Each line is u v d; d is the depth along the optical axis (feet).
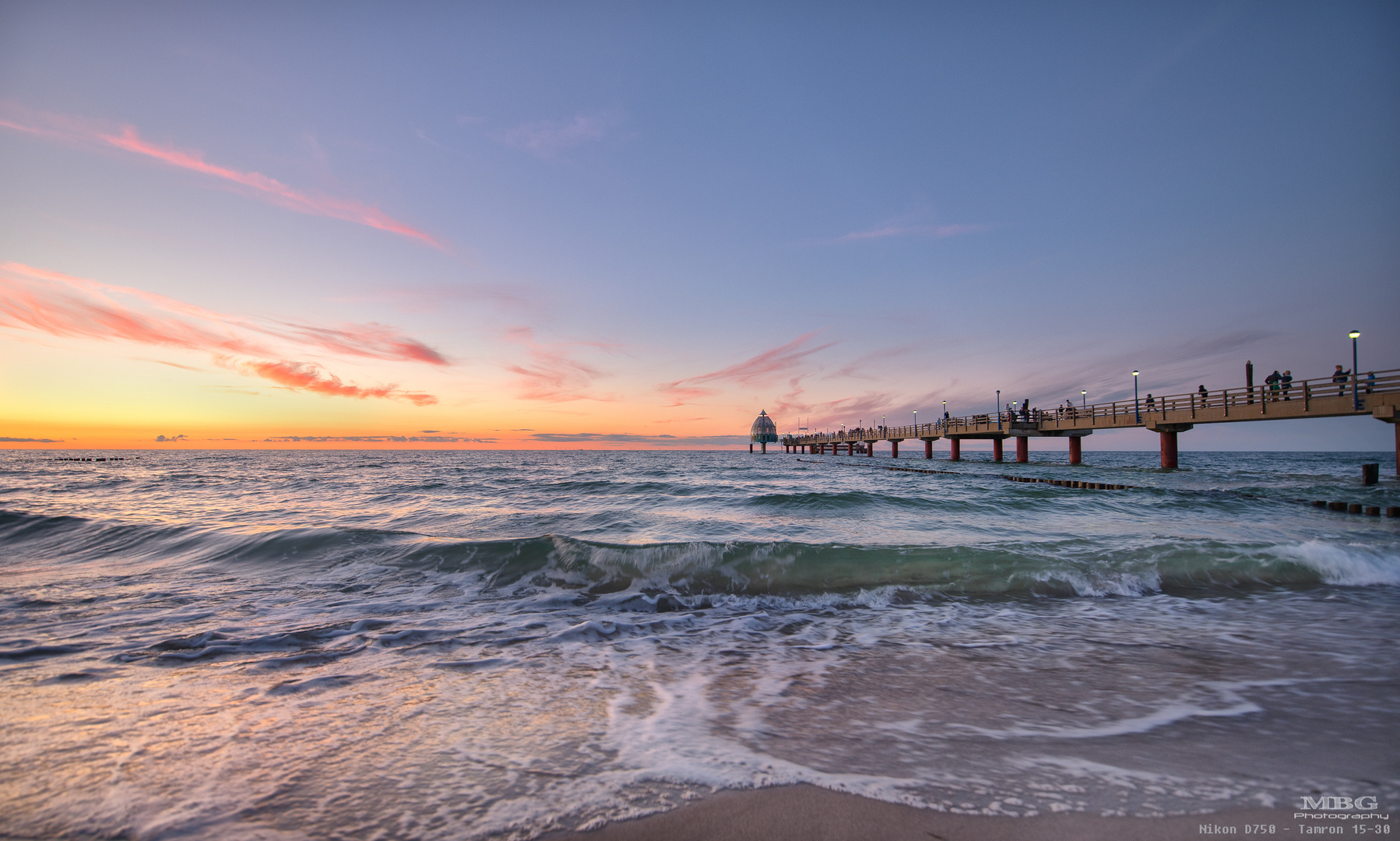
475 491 78.69
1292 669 15.21
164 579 27.45
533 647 17.76
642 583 26.55
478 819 8.30
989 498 63.52
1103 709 12.64
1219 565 27.78
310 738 11.09
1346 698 13.11
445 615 21.79
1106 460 277.64
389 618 21.27
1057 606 23.12
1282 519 49.06
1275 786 9.13
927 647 17.80
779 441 507.30
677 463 244.22
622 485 88.07
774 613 22.49
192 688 13.87
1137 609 22.43
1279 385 80.07
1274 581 26.53
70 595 24.18
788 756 10.32
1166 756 10.25
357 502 65.51
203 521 46.60
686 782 9.36
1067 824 8.07
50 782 9.29
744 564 28.22
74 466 184.55
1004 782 9.32
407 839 7.80
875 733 11.38
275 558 30.81
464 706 12.84
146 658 16.16
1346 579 26.50
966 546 31.37
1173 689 13.82
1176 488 76.84
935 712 12.53
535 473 139.85
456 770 9.83
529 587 26.14
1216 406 90.63
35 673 14.80
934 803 8.67
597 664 16.11
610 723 11.92
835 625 20.65
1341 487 76.74
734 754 10.42
